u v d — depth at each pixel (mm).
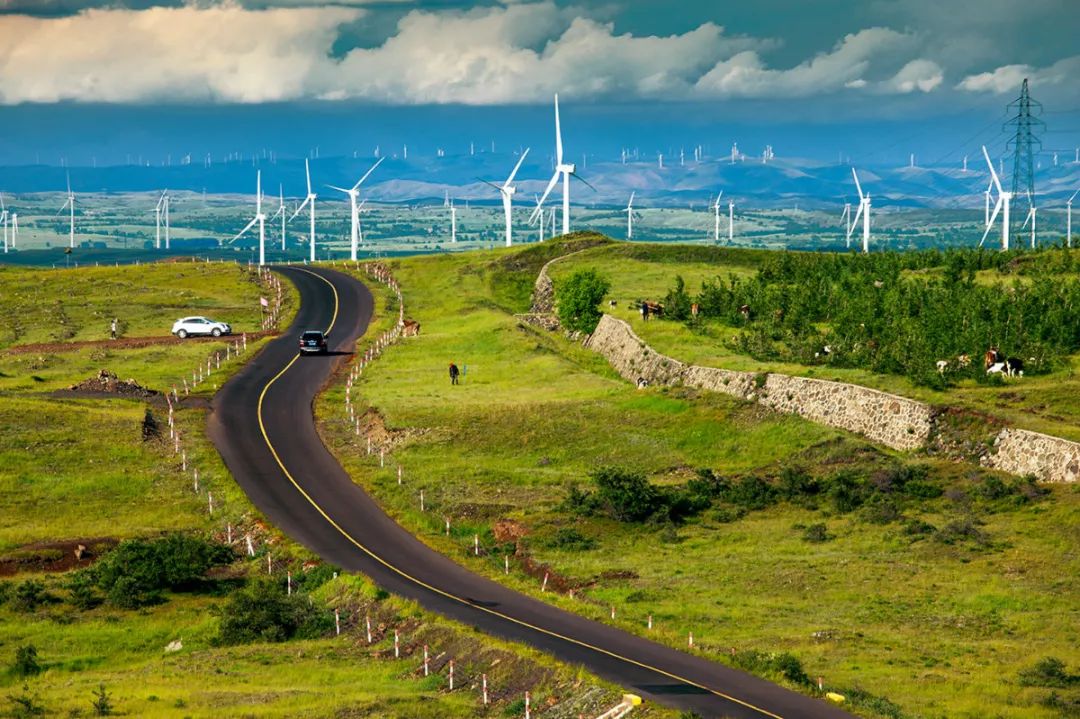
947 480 95188
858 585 77688
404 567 86312
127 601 83812
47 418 119875
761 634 69688
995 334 118312
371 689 65688
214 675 69562
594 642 68188
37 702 63500
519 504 99062
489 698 63031
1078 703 57562
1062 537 82250
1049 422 96125
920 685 60438
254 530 95750
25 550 91125
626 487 95750
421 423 121500
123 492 104812
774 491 97875
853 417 108062
